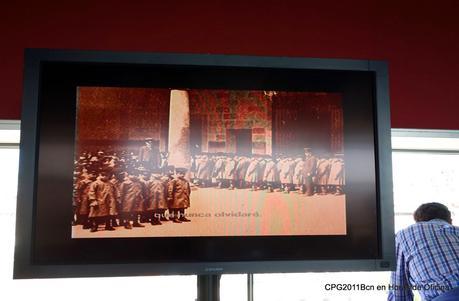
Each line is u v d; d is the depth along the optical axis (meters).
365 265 1.63
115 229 1.55
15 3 1.98
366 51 2.16
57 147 1.56
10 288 2.08
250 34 2.10
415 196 2.38
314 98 1.70
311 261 1.60
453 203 2.40
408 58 2.18
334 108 1.70
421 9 2.22
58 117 1.58
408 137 2.13
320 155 1.67
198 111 1.64
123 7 2.04
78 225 1.54
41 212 1.53
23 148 1.53
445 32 2.22
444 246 1.90
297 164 1.66
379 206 1.66
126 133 1.60
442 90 2.18
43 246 1.51
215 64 1.66
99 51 1.61
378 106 1.71
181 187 1.60
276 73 1.69
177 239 1.57
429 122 2.15
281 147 1.66
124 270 1.52
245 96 1.67
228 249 1.59
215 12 2.09
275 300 2.20
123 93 1.62
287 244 1.61
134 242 1.55
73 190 1.55
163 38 2.05
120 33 2.03
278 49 2.11
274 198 1.63
